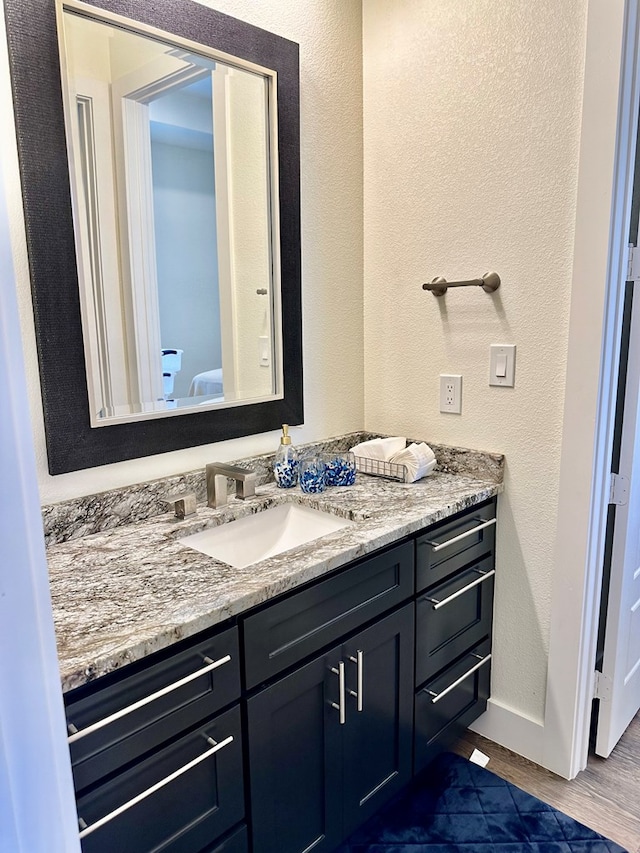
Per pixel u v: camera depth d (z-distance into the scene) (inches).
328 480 66.1
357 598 51.0
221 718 41.3
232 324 62.2
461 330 67.6
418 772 62.7
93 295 50.7
